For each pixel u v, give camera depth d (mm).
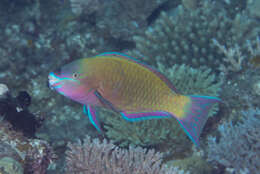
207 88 1903
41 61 2576
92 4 3033
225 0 3100
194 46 2406
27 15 3279
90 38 2875
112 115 1863
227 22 2537
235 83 2023
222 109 1928
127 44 3166
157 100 1313
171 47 2559
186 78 1994
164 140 1698
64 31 2869
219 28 2537
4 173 1371
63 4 3355
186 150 1717
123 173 1516
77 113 2271
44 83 2436
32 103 2312
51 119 2186
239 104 1850
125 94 1309
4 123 1586
